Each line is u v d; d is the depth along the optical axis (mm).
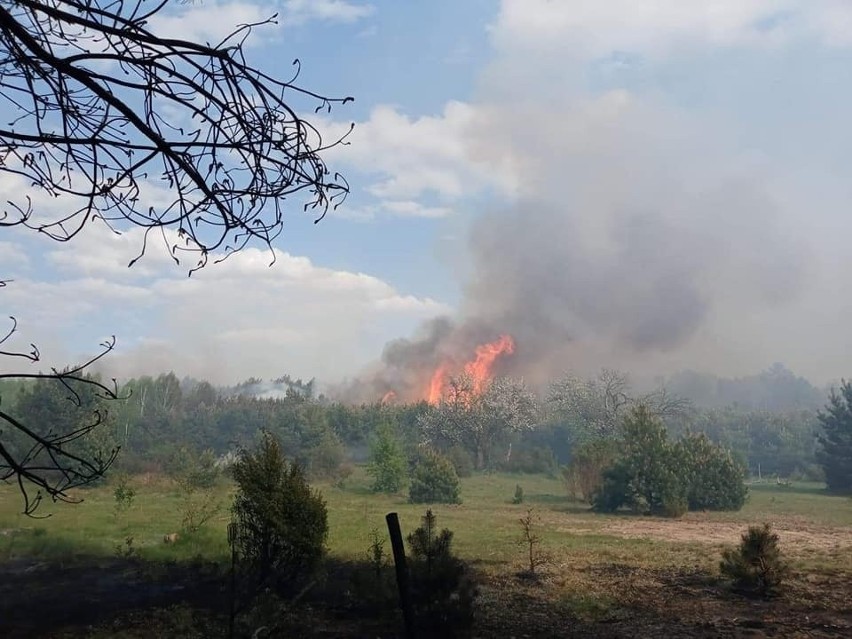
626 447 31922
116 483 32031
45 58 2436
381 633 7688
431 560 7566
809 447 70688
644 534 20531
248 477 10047
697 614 9016
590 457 35469
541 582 11305
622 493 31047
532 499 39688
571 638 7750
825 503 37812
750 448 74375
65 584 10312
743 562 10711
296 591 9836
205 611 8602
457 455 57750
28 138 2465
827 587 10945
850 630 8148
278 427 57625
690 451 34531
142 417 60562
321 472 49906
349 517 23969
